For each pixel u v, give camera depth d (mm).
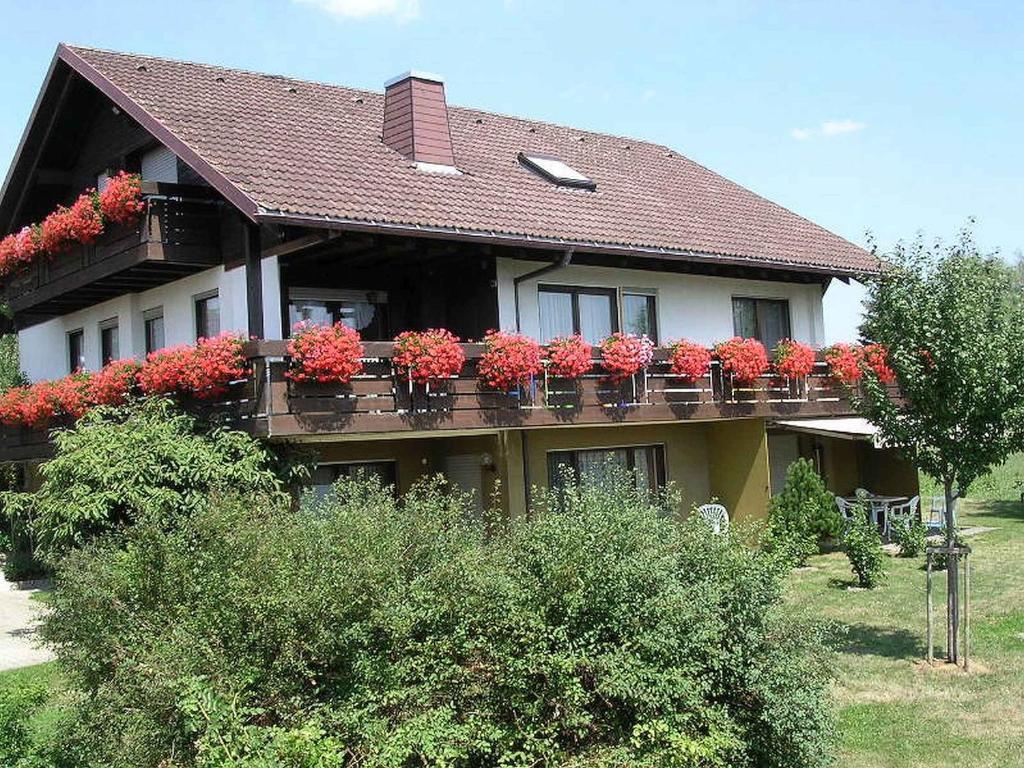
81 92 19188
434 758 5898
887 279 11570
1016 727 8820
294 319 16609
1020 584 15266
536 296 17656
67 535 12766
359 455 16875
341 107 20250
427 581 6602
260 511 7605
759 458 19625
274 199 13914
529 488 17250
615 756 6078
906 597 14625
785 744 6887
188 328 17297
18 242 18891
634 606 6426
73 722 7324
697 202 22656
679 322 19875
